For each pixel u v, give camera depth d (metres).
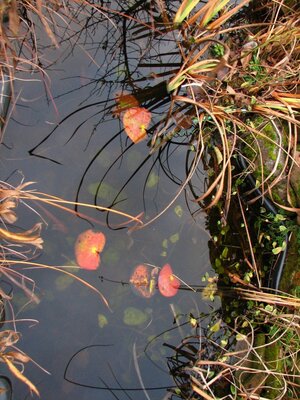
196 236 1.48
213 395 1.27
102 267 1.42
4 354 1.22
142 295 1.43
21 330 1.36
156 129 1.49
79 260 1.41
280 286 1.37
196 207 1.49
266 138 1.37
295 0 1.50
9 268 1.32
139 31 1.54
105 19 1.52
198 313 1.44
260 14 1.57
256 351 1.34
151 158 1.49
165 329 1.42
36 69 1.43
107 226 1.44
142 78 1.53
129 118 1.50
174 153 1.50
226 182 1.45
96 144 1.47
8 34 1.35
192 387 1.31
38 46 1.44
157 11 1.54
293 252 1.37
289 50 1.47
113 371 1.39
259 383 1.31
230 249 1.46
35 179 1.42
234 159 1.46
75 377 1.37
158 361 1.41
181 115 1.49
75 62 1.49
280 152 1.36
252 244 1.44
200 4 1.61
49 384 1.35
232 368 1.33
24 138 1.42
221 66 1.31
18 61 1.38
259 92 1.45
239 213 1.46
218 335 1.41
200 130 1.38
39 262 1.39
